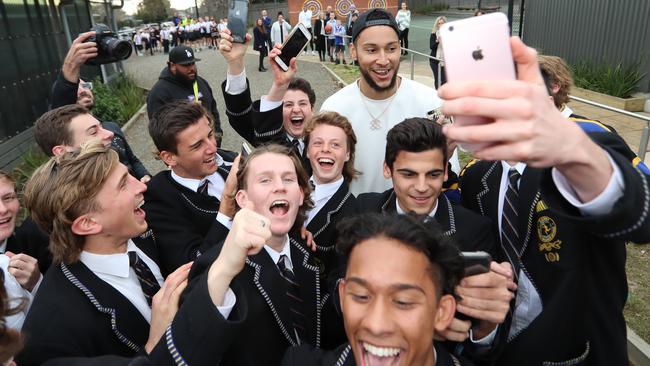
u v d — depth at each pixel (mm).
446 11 34469
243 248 1349
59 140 2627
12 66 7434
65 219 1554
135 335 1651
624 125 6379
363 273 1124
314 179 2514
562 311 1601
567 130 744
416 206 1952
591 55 8906
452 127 746
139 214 1780
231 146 8352
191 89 5043
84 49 3107
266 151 1909
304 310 1873
